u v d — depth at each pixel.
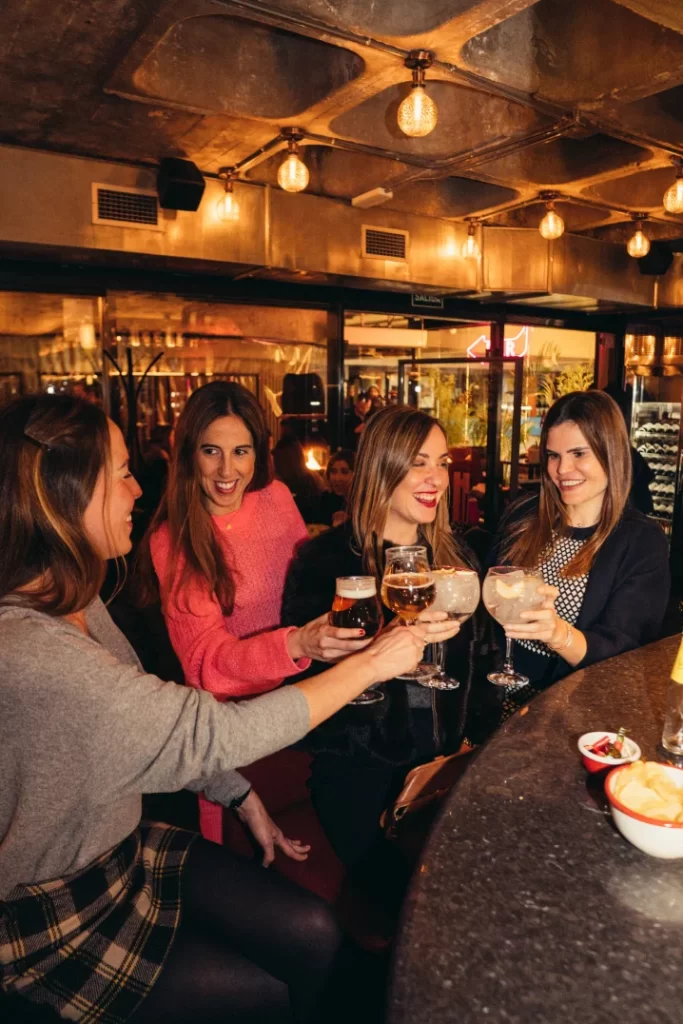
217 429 1.91
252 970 1.24
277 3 2.23
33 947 1.11
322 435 5.86
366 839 1.65
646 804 0.89
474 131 3.41
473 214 4.86
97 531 1.16
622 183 4.45
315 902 1.28
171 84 2.80
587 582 1.95
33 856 1.10
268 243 4.46
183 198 3.91
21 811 1.06
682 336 6.98
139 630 3.58
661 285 6.46
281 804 1.94
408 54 2.53
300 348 5.84
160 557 1.87
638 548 1.91
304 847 1.76
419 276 5.12
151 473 4.61
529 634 1.44
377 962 1.35
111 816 1.21
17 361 4.66
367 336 6.45
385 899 1.61
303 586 1.86
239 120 3.33
